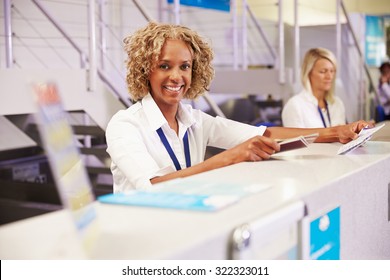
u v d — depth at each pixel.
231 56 7.52
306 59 3.91
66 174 0.81
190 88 2.24
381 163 1.68
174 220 0.93
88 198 0.88
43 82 0.81
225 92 6.09
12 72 3.33
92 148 4.59
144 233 0.86
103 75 4.22
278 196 1.11
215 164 1.71
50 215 0.99
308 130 2.22
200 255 0.82
